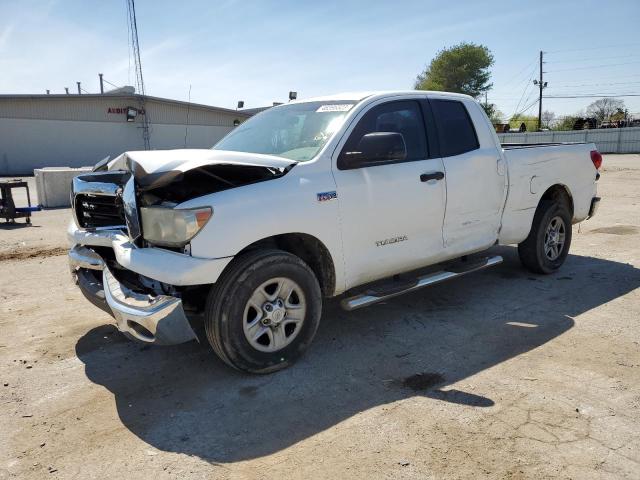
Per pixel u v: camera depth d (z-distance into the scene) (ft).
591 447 8.95
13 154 112.16
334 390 11.31
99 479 8.60
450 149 15.60
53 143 115.14
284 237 13.11
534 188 18.10
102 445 9.56
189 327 11.14
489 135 16.83
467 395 10.85
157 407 10.87
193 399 11.14
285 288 11.96
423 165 14.61
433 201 14.74
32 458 9.23
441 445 9.16
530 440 9.20
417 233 14.58
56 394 11.55
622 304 16.07
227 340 11.25
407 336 14.14
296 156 13.38
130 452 9.33
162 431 9.97
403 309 16.24
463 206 15.66
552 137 132.57
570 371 11.76
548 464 8.52
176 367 12.72
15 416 10.65
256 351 11.69
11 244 28.91
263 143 14.71
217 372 12.35
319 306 12.57
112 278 12.39
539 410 10.16
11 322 16.11
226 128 132.26
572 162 19.63
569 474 8.27
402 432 9.61
